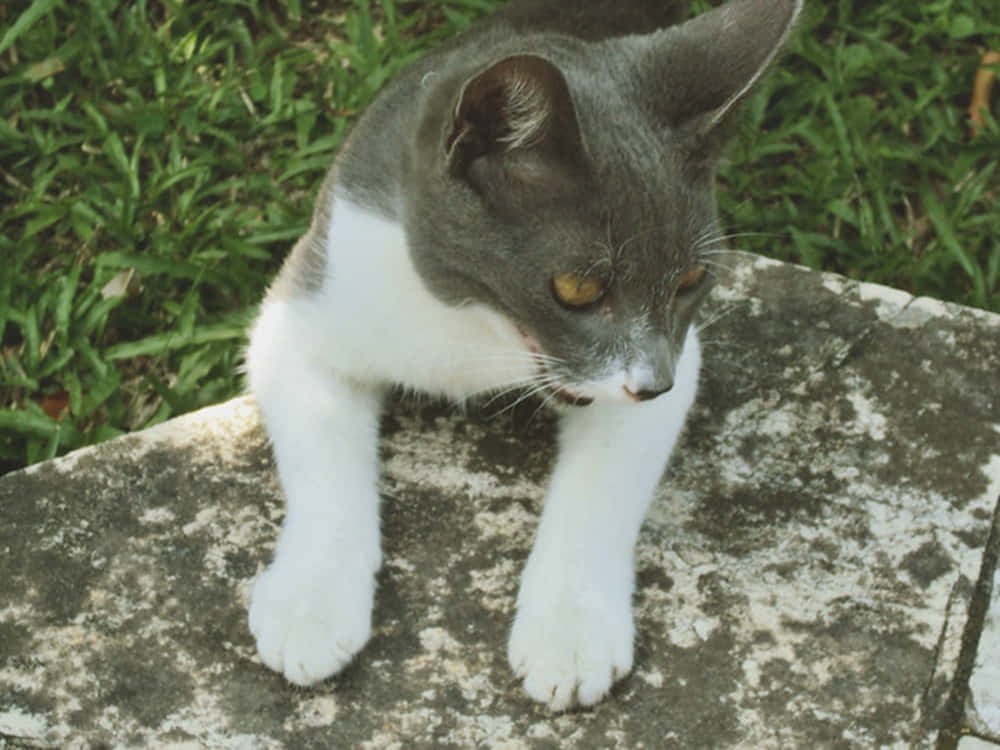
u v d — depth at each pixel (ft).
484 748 2.76
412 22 3.82
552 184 2.68
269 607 2.81
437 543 2.93
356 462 2.93
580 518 2.86
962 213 3.60
